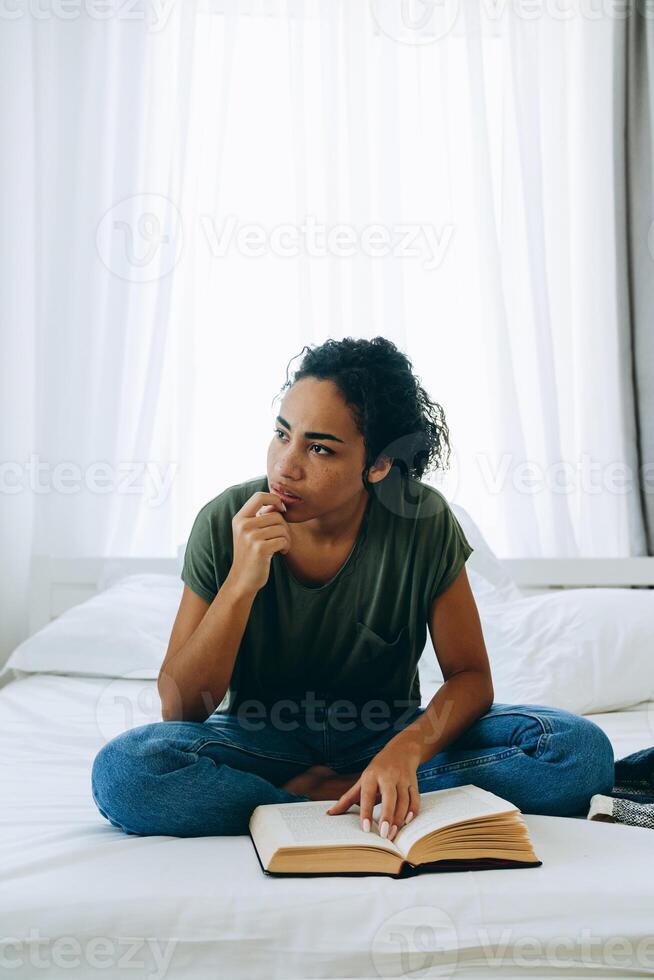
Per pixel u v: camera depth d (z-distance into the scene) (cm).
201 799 94
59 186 216
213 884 80
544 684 159
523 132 227
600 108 232
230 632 101
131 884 80
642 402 226
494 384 223
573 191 233
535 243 225
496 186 231
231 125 223
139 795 93
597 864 86
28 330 225
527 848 85
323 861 82
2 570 222
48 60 219
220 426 220
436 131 228
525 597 201
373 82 227
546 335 224
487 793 93
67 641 175
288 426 104
